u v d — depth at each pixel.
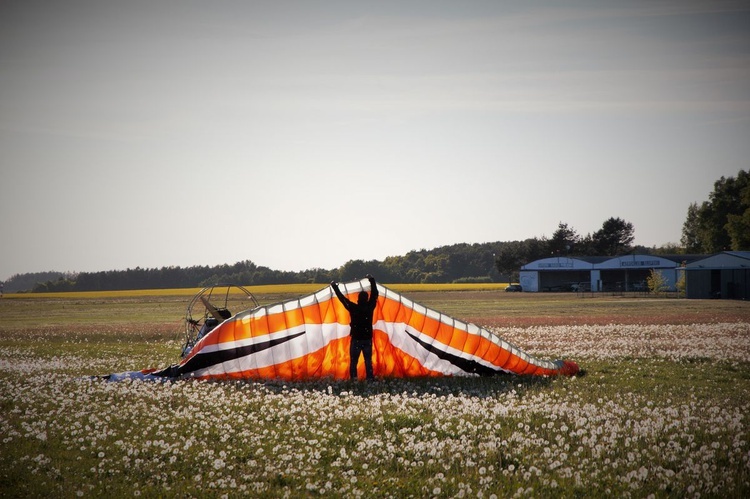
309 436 22.02
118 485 17.16
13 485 16.94
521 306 126.19
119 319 100.19
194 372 34.84
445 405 26.70
